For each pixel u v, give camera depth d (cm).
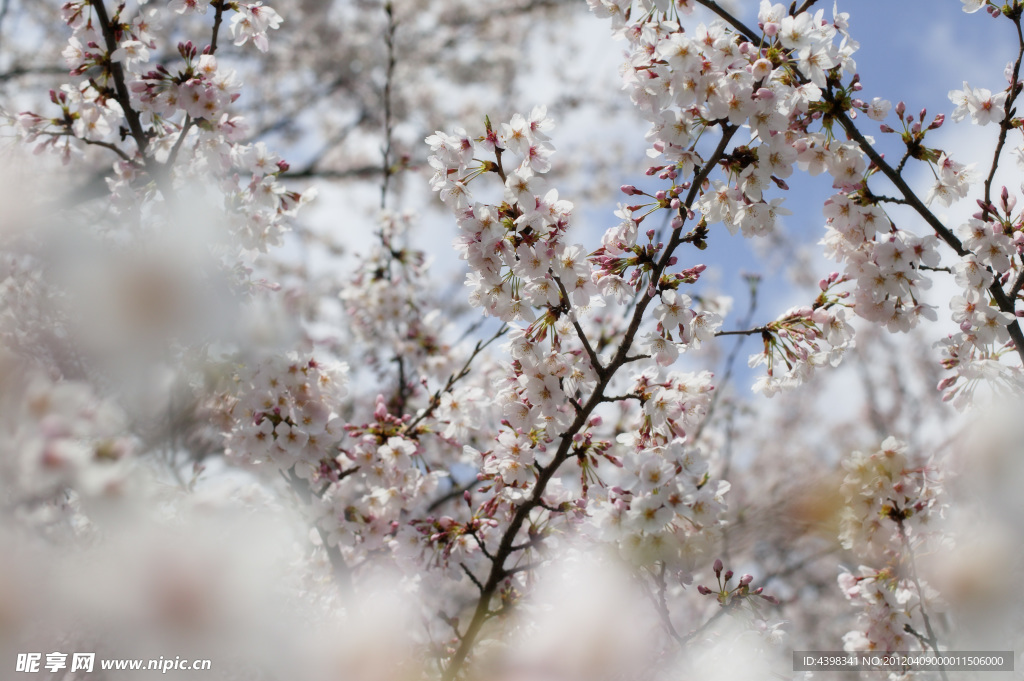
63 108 358
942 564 342
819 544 492
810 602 755
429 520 350
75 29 357
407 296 661
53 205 304
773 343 313
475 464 343
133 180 369
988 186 309
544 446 345
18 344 231
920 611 368
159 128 372
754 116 282
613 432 514
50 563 185
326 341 376
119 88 357
